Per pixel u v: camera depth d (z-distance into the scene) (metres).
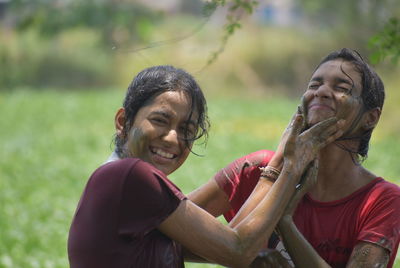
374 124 4.53
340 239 4.35
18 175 17.67
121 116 4.31
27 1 27.33
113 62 42.22
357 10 37.66
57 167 18.81
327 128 4.35
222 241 4.02
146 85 4.22
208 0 5.43
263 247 4.43
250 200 4.31
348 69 4.44
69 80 41.50
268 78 39.84
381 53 5.93
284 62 40.22
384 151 21.09
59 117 27.77
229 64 40.09
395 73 27.84
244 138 23.22
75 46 42.88
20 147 21.59
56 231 12.57
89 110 29.41
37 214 13.76
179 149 4.24
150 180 3.99
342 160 4.43
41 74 41.62
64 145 22.08
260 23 42.97
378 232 4.23
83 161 19.86
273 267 4.32
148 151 4.20
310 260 4.20
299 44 40.69
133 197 3.97
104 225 3.96
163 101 4.18
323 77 4.46
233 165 4.82
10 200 14.97
